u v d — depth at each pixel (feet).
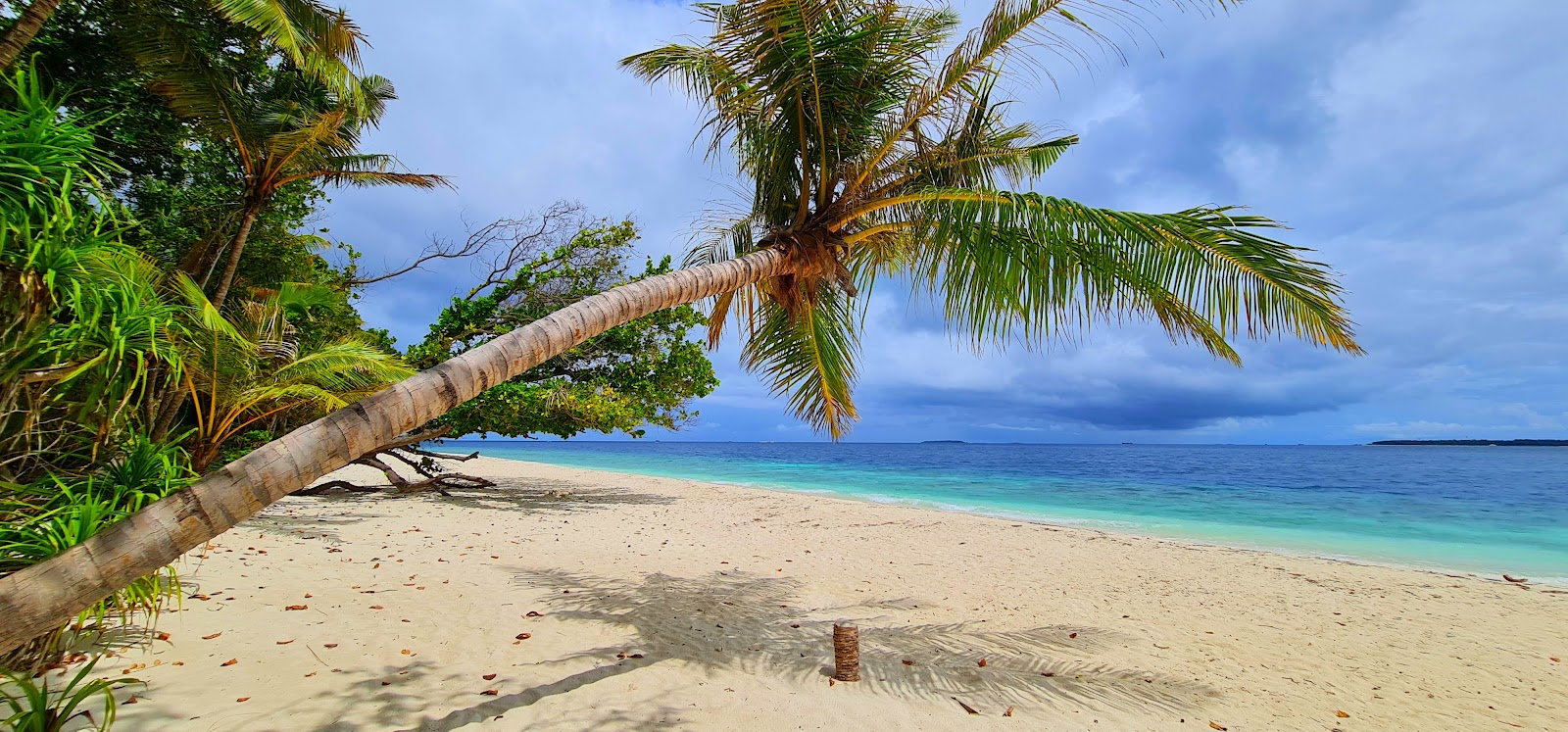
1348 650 20.22
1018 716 13.98
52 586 6.79
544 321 11.58
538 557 29.76
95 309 8.64
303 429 8.35
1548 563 37.04
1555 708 16.06
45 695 10.09
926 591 26.25
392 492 54.19
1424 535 47.11
